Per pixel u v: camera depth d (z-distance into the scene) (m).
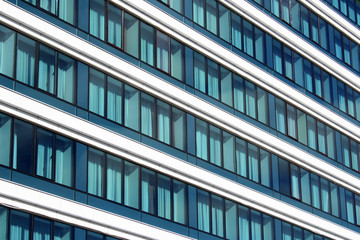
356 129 73.19
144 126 53.34
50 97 47.88
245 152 60.53
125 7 53.84
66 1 50.09
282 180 63.25
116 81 52.25
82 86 49.94
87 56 50.59
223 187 57.69
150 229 51.75
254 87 62.91
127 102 52.62
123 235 50.06
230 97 60.41
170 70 56.16
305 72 68.62
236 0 62.78
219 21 61.00
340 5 74.62
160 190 53.19
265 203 60.88
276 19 66.38
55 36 48.84
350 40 75.44
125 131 51.91
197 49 58.59
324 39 71.75
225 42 61.00
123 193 50.75
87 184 48.69
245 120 61.09
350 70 74.25
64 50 49.28
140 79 53.59
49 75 48.16
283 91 65.44
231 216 57.88
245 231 58.62
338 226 67.62
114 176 50.47
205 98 58.25
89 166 49.09
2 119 45.12
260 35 64.50
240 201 58.91
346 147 71.44
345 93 73.12
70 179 47.81
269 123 63.41
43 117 47.06
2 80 45.66
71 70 49.53
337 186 69.00
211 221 56.25
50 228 46.00
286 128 65.00
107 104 51.22
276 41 66.06
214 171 57.44
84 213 48.00
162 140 54.31
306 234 64.31
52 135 47.44
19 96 46.09
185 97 56.56
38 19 48.06
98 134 49.97
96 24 51.66
